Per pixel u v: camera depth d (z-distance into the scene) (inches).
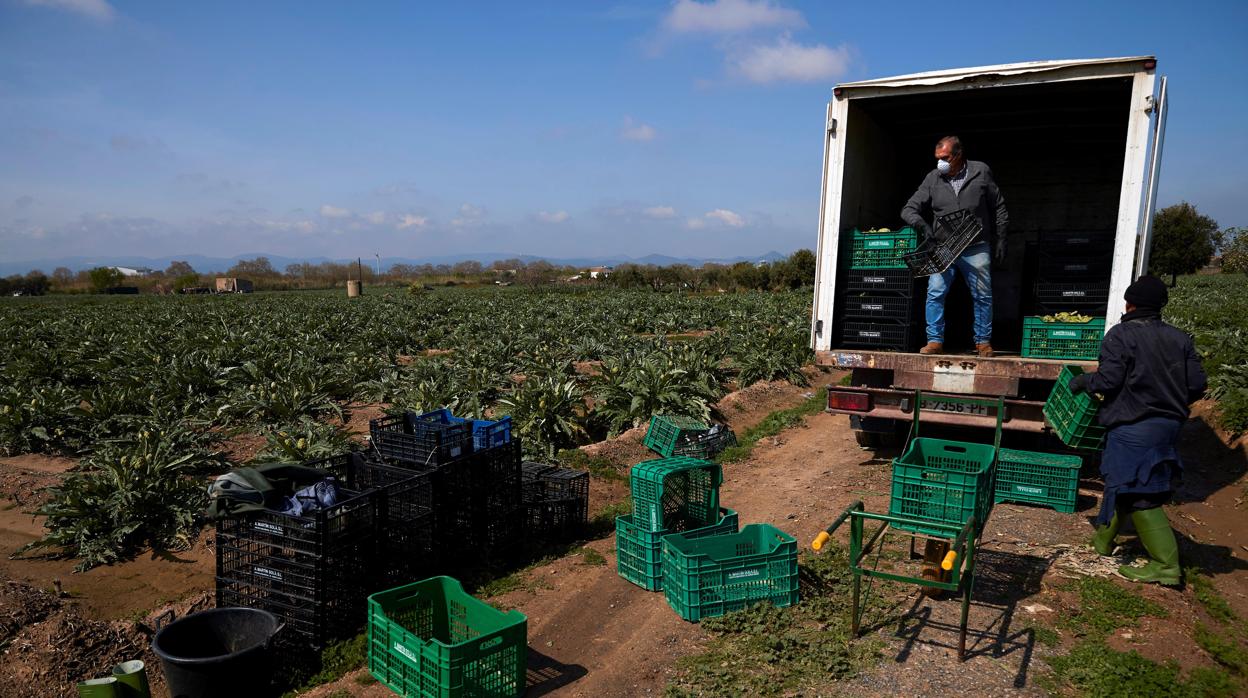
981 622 208.5
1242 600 218.4
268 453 378.0
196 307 1614.2
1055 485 299.1
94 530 299.7
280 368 615.8
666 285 2588.6
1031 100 373.7
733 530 248.5
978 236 337.1
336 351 767.7
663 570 233.6
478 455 267.9
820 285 363.3
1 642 217.9
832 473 373.7
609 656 203.6
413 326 1095.6
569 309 1359.5
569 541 301.0
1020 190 468.4
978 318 348.2
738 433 490.0
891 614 213.2
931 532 188.4
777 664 191.2
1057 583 230.2
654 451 432.8
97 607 254.8
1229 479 332.5
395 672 188.7
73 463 416.2
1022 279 462.0
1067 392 265.1
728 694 179.6
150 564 290.4
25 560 291.0
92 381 636.7
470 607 202.1
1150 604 212.4
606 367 574.2
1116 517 236.7
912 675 183.0
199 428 473.1
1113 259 305.7
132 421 451.8
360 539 224.5
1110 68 300.4
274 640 190.7
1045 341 334.6
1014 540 267.1
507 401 459.8
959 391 336.5
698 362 622.5
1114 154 445.1
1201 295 1413.6
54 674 207.5
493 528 278.2
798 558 256.2
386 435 262.8
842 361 359.6
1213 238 2358.5
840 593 229.3
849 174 369.1
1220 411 410.0
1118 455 222.1
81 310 1536.7
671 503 263.9
